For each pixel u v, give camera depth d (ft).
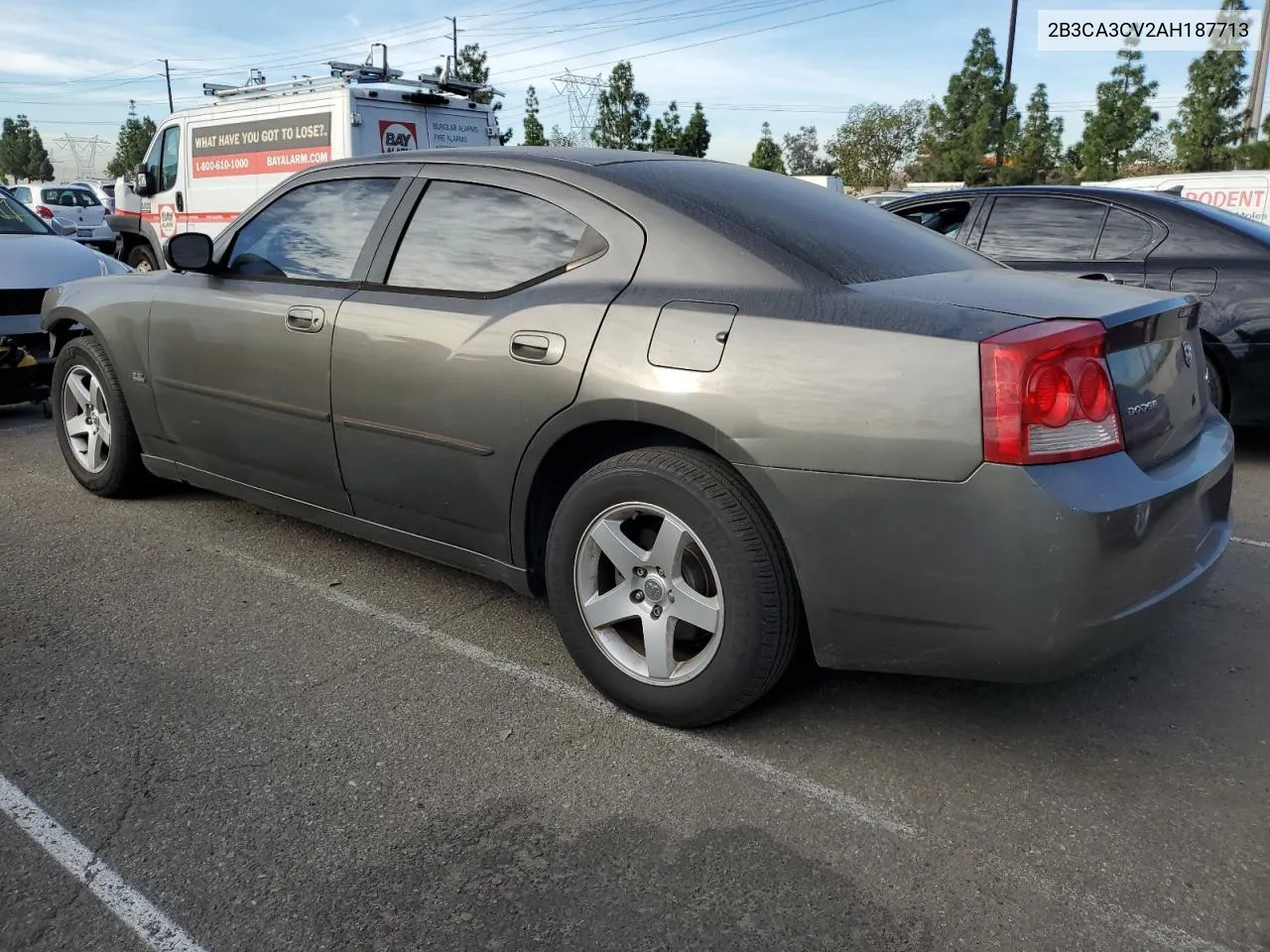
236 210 41.63
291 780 8.72
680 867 7.64
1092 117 118.11
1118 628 7.98
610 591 9.68
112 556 14.07
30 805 8.36
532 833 8.04
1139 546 7.92
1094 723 9.76
